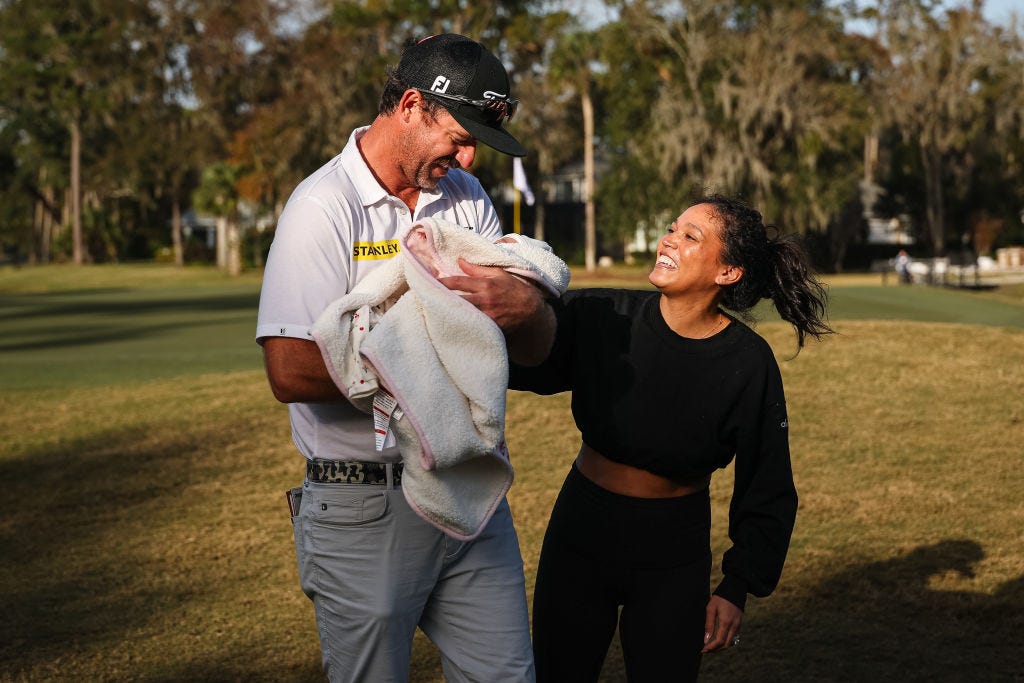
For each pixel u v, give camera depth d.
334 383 2.31
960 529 5.25
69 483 7.03
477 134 2.43
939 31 46.03
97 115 57.19
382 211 2.53
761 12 41.31
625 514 2.76
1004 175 48.41
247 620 4.54
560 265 2.55
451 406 2.27
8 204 67.81
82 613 4.67
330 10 47.62
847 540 5.13
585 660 2.90
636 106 43.16
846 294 23.27
